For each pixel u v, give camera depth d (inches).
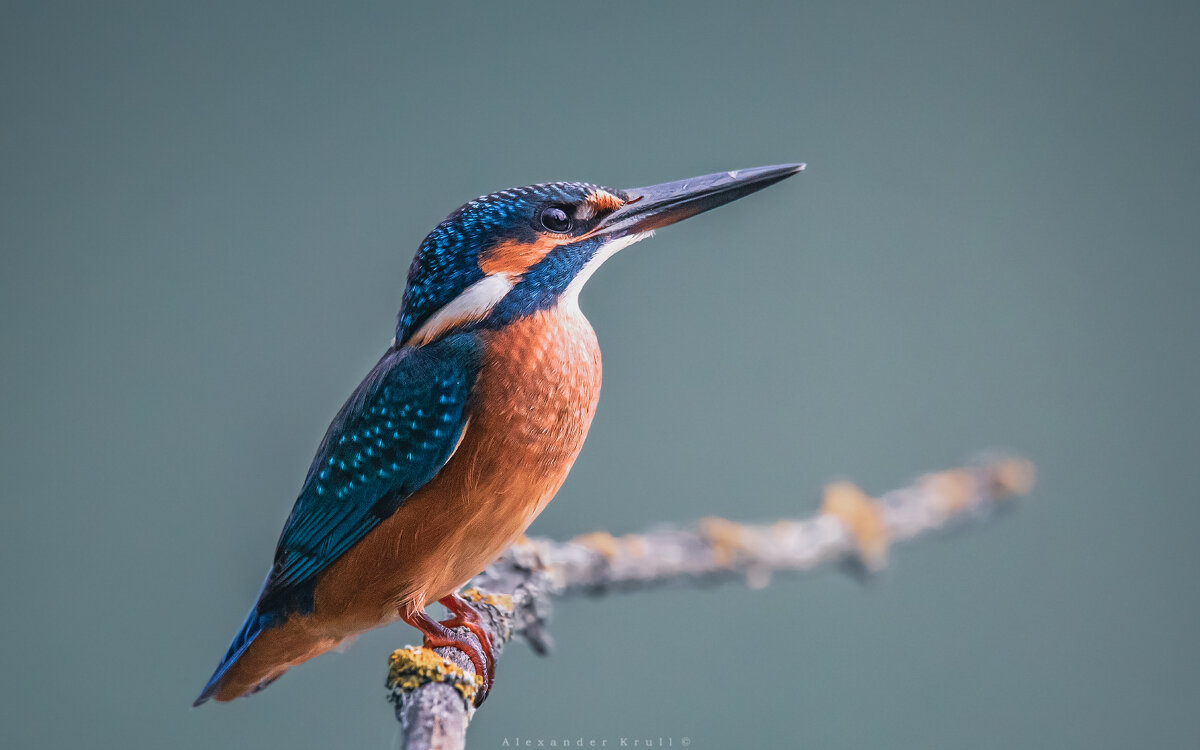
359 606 143.8
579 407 143.8
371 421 143.6
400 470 143.5
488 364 143.5
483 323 143.7
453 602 143.9
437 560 143.6
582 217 144.2
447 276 143.9
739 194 144.6
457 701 142.6
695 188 144.6
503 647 143.9
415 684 142.7
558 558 144.6
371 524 143.6
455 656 143.3
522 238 143.9
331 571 143.7
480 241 143.9
